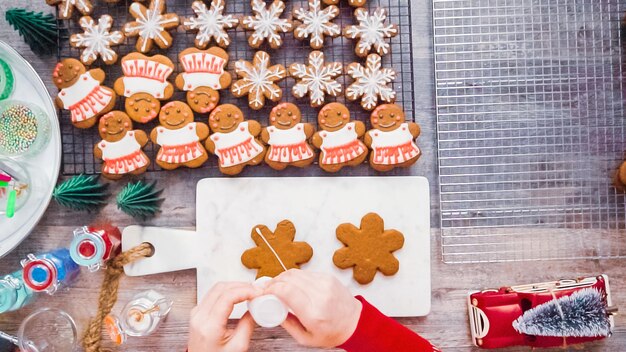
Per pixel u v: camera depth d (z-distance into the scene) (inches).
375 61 47.2
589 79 49.8
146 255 48.9
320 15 46.8
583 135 49.9
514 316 46.6
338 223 49.7
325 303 37.3
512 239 50.3
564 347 47.9
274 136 47.5
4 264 50.7
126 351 50.7
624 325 50.3
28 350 47.5
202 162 48.1
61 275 46.8
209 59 47.3
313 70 47.0
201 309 37.8
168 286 50.7
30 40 47.6
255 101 47.2
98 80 47.4
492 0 49.7
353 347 39.4
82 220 50.4
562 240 50.2
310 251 48.8
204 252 49.7
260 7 46.8
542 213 50.1
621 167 47.6
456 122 49.7
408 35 49.9
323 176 50.1
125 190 47.2
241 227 49.8
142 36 46.9
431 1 50.1
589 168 50.0
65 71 47.2
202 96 47.5
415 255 49.6
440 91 49.9
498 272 50.6
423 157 50.4
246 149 47.7
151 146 50.1
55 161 47.6
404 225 49.7
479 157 50.1
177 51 49.6
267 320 37.4
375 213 49.1
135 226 49.3
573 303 45.9
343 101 49.8
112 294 47.1
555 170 50.0
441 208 50.1
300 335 38.9
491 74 49.9
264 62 47.1
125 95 47.5
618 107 49.8
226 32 48.7
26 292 47.8
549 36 49.7
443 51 49.8
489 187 50.1
